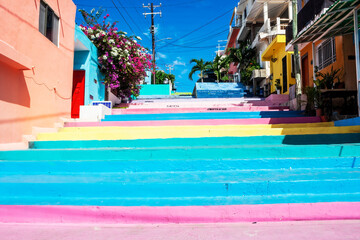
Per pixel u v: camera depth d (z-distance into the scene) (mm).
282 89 15711
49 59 6461
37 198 3104
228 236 2480
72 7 7836
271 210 2904
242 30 26000
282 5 21000
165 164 3953
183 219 2926
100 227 2842
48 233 2658
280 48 16062
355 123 5480
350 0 5508
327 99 7355
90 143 5387
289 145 4777
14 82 5168
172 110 9031
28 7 5586
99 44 9984
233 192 3105
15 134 5180
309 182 3105
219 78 25172
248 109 9172
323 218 2895
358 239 2346
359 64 5770
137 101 13227
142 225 2887
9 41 4957
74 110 8773
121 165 3992
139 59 11281
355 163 3848
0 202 3113
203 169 3910
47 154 4590
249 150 4285
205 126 6270
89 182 3279
